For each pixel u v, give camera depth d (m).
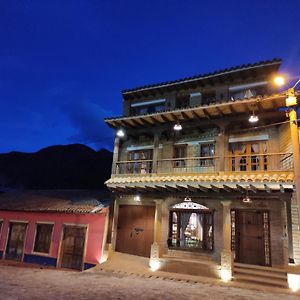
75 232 16.55
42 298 8.32
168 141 16.17
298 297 9.62
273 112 12.68
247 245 12.94
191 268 12.66
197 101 15.91
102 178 39.28
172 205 14.70
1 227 19.02
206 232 13.68
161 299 8.77
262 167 13.33
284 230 12.14
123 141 17.80
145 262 14.27
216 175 13.21
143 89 17.22
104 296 8.86
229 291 10.10
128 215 16.23
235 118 13.45
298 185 7.70
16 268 14.19
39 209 17.92
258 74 14.47
